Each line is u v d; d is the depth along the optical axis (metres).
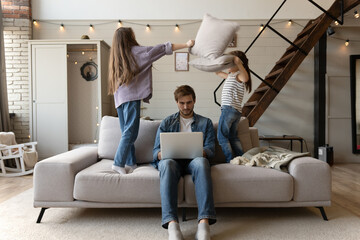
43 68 5.05
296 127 5.70
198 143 2.30
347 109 5.80
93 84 5.45
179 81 5.65
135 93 2.46
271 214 2.49
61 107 5.05
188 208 2.70
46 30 5.56
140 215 2.49
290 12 5.61
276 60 5.62
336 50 5.76
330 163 5.23
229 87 2.89
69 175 2.26
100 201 2.25
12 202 2.90
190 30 5.63
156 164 2.53
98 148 3.00
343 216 2.44
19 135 5.37
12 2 5.37
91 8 5.57
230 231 2.12
